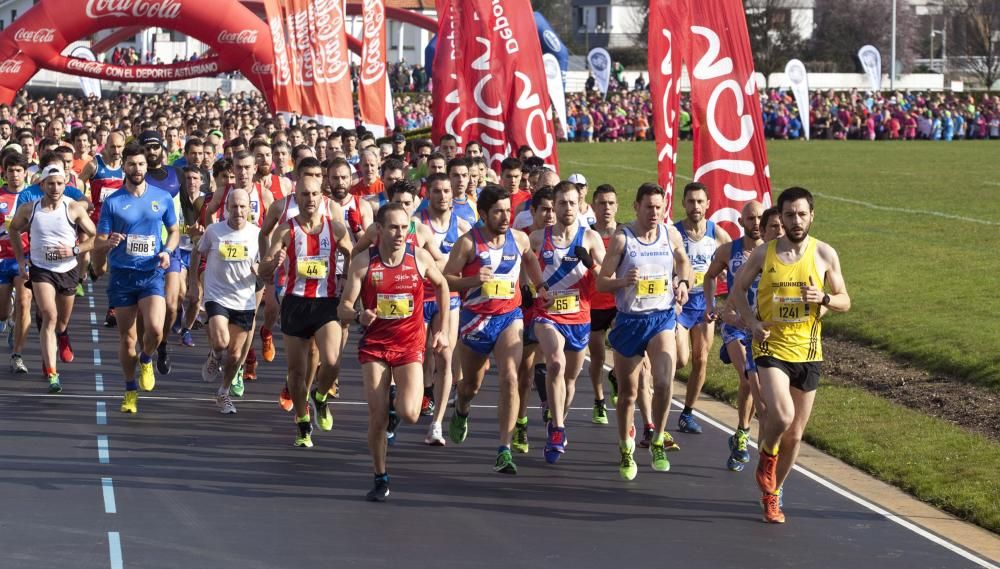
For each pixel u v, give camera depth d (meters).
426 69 50.50
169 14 30.95
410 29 90.31
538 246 10.09
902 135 63.84
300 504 8.72
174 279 12.80
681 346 10.87
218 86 74.56
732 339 10.05
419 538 8.00
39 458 9.73
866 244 23.92
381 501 8.86
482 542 7.95
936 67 97.25
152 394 12.40
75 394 12.23
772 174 40.94
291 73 23.05
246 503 8.70
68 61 31.03
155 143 14.16
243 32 31.44
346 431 11.10
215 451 10.20
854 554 7.93
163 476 9.35
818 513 8.87
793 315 8.49
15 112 30.83
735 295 8.71
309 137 21.48
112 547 7.61
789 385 8.55
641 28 97.00
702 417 12.02
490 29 17.48
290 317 10.27
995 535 8.45
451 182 12.37
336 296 10.32
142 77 31.55
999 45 88.19
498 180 15.36
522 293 10.16
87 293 19.59
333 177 11.92
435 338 9.17
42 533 7.86
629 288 9.59
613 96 64.06
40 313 12.34
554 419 9.99
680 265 9.92
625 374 9.62
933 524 8.66
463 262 9.86
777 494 8.65
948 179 39.12
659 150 13.65
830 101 65.19
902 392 12.96
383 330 8.84
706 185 13.59
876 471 10.00
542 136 17.69
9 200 13.87
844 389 13.02
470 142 16.55
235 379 12.44
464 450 10.56
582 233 10.13
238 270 11.54
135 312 11.59
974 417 11.80
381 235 8.78
